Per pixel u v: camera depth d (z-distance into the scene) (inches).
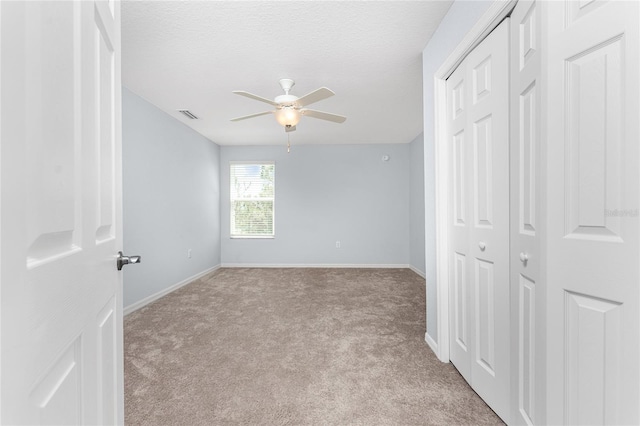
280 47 91.6
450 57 72.3
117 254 35.7
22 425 16.6
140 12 74.7
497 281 57.1
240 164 234.4
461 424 56.1
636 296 30.8
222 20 78.1
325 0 70.8
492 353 59.2
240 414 59.3
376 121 172.7
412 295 150.7
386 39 87.3
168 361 81.1
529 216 47.0
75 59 24.0
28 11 17.4
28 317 17.3
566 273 38.4
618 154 32.2
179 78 113.7
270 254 233.9
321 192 234.4
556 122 39.5
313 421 57.3
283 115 107.3
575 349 37.5
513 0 49.1
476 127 64.2
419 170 206.8
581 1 35.9
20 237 16.6
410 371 75.2
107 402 32.1
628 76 31.0
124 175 124.3
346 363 79.7
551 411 40.7
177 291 159.3
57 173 21.0
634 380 31.1
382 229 232.8
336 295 150.7
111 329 33.4
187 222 178.5
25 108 17.1
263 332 101.8
